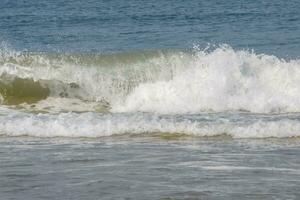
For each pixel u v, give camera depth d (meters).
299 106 48.97
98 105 52.47
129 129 39.88
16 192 25.78
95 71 56.47
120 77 55.72
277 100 49.44
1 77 54.62
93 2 188.62
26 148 35.56
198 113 47.66
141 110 50.72
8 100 53.31
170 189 26.06
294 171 29.28
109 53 58.66
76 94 54.69
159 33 96.81
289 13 130.88
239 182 27.20
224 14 135.75
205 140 37.81
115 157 32.81
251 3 167.25
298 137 38.25
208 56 55.53
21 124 40.62
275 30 95.12
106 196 25.08
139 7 165.75
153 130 39.84
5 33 101.88
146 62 57.09
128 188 26.25
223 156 32.84
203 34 93.69
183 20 124.12
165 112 49.19
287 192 25.59
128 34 95.81
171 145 36.22
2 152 34.38
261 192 25.56
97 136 39.25
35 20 130.75
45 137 39.19
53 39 90.12
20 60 57.09
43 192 25.75
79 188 26.34
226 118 44.19
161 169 29.77
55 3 187.12
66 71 56.38
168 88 52.50
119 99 54.03
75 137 39.16
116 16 138.50
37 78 55.25
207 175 28.50
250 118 44.19
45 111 49.56
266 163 31.00
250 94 51.09
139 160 31.92
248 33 92.19
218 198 24.73
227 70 53.22
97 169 29.89
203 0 186.38
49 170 29.77
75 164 31.12
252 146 35.75
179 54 57.56
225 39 84.88
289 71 53.91
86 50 75.69
